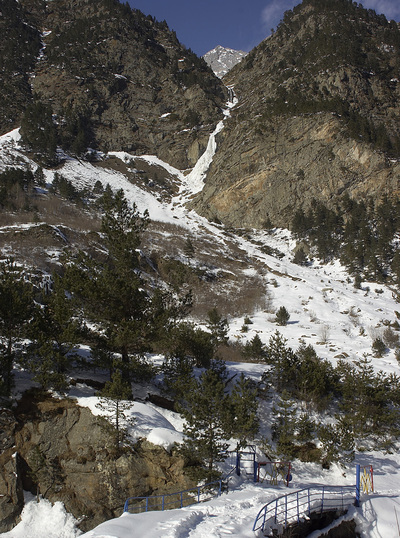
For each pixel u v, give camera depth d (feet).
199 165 378.32
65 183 258.78
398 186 252.83
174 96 454.81
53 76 442.91
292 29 508.53
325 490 44.42
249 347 88.94
